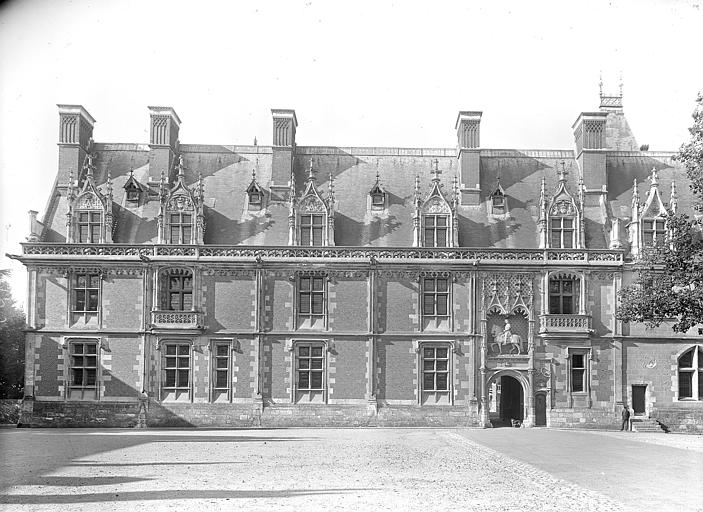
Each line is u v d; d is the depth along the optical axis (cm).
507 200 4803
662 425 4406
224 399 4425
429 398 4434
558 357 4456
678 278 3581
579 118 4894
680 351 4475
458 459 2531
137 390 4428
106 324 4475
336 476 2103
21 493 1823
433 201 4622
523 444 3116
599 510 1706
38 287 4494
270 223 4669
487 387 4434
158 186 4778
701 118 3634
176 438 3394
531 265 4494
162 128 4841
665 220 4572
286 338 4453
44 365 4444
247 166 4956
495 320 4506
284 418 4391
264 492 1839
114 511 1616
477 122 4859
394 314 4478
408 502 1741
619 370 4450
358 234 4656
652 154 5003
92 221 4603
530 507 1720
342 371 4441
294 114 4875
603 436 3650
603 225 4684
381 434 3678
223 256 4503
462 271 4506
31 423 4391
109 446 2959
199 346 4453
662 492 1944
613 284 4512
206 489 1878
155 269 4494
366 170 4938
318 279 4531
